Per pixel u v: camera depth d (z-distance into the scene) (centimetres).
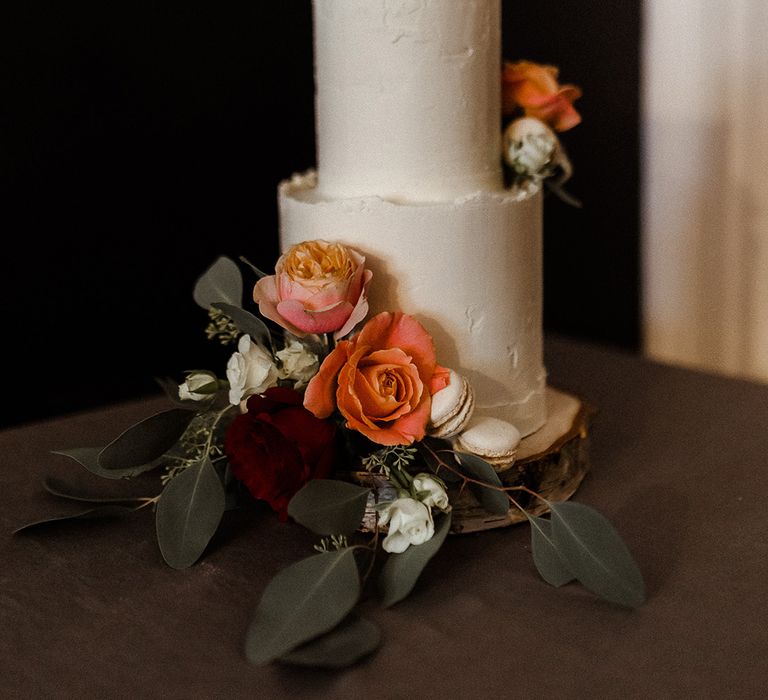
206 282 115
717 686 88
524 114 116
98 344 168
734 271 196
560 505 99
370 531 105
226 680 90
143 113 165
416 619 96
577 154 193
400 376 100
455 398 101
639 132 201
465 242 106
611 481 116
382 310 107
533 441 111
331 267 102
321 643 92
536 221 111
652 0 193
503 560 103
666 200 201
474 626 95
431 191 109
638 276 210
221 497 103
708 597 98
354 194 110
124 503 112
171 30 164
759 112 186
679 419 131
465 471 103
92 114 161
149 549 106
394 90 107
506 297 109
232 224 177
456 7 106
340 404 99
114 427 129
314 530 96
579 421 115
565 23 188
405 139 108
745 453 121
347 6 107
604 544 97
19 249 159
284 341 109
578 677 89
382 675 90
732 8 184
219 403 110
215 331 111
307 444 98
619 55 194
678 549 104
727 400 136
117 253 167
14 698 89
